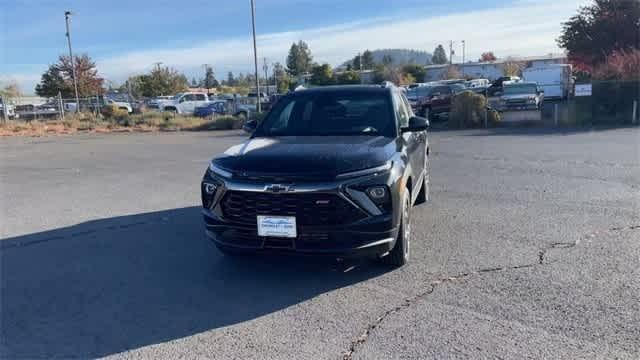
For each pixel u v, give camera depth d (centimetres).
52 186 1065
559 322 394
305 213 450
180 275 523
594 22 3341
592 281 471
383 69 6994
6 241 659
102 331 406
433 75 8456
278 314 427
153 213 788
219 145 1858
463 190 895
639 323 389
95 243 640
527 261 530
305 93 653
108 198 914
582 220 678
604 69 2492
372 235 458
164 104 3831
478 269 511
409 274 504
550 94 3838
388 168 475
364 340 377
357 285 481
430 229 655
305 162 466
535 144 1545
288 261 554
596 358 343
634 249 557
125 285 501
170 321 421
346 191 448
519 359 344
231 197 472
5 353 375
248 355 362
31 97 5591
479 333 381
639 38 3159
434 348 362
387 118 595
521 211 735
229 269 538
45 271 545
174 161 1412
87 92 4847
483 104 2289
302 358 355
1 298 476
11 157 1633
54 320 428
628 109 2167
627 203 764
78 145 2009
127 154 1628
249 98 3950
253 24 2928
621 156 1234
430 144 1661
